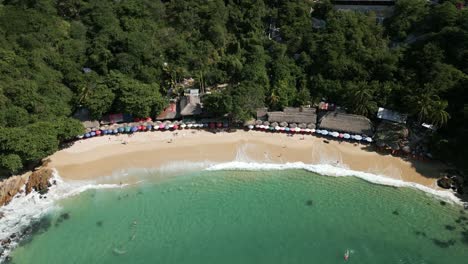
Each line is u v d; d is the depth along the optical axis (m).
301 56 92.81
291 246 58.25
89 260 56.16
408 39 91.94
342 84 87.31
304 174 72.75
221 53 97.81
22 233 60.56
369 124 77.75
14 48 88.06
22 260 56.44
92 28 100.69
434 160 72.75
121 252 57.34
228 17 102.94
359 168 73.19
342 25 93.50
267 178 72.00
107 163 74.19
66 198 67.44
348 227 61.50
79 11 105.19
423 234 60.06
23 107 76.19
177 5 103.94
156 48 95.69
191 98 86.12
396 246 58.16
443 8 86.31
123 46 93.00
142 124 82.50
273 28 102.94
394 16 95.44
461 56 79.81
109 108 83.12
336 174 72.38
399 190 68.56
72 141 78.75
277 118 81.94
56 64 88.69
